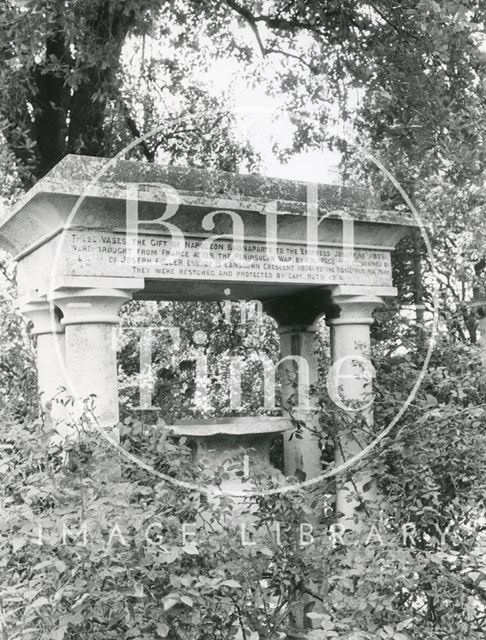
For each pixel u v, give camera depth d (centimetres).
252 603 385
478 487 455
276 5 853
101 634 339
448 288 930
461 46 683
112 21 666
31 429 416
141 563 323
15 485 364
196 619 333
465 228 884
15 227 473
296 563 415
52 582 313
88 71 754
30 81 731
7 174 716
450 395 527
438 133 715
